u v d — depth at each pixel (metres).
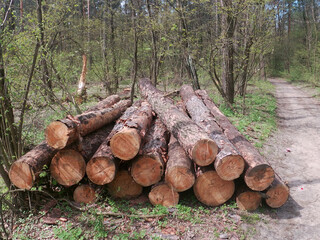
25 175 3.68
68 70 7.40
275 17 10.09
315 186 5.07
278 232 3.69
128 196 4.34
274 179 4.23
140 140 4.04
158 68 11.80
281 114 12.21
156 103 6.48
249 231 3.66
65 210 3.98
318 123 10.27
